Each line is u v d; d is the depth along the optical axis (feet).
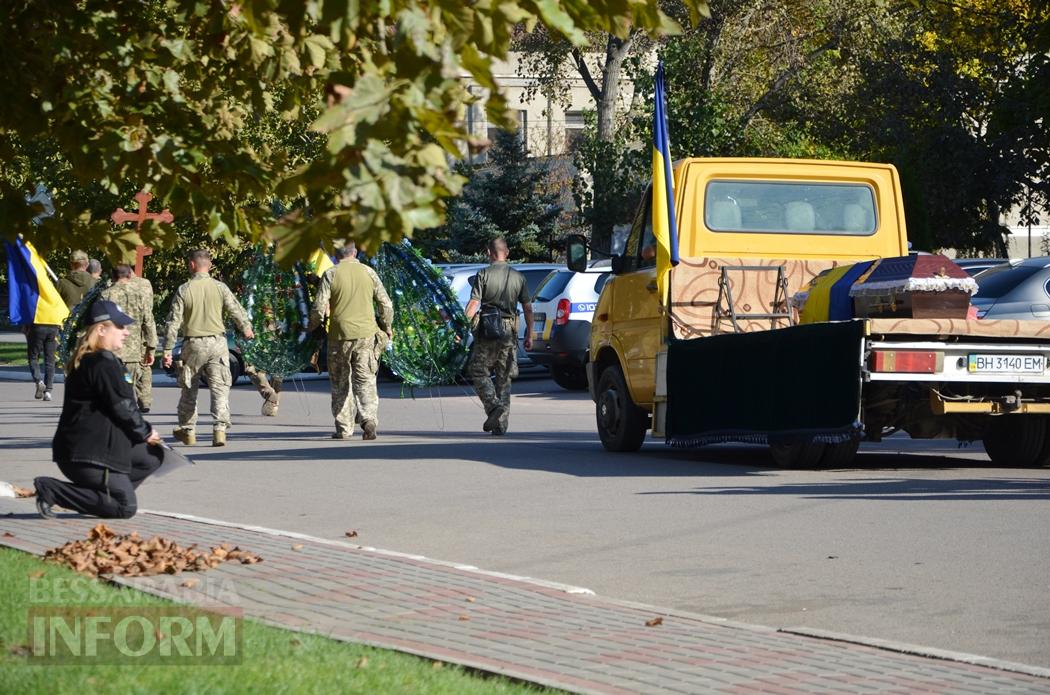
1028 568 59.72
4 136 49.39
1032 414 91.91
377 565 60.13
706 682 40.55
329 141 27.58
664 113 102.17
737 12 302.45
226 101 46.91
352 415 129.59
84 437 72.38
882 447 115.75
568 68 345.10
